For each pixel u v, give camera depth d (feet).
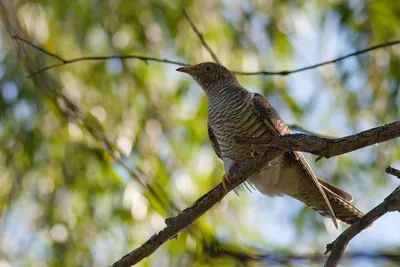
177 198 39.47
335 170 42.52
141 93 42.39
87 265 38.83
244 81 43.29
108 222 39.27
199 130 42.01
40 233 39.42
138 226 38.50
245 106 31.63
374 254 27.35
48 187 39.52
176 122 42.24
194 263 33.60
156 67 43.29
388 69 41.60
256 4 44.78
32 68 34.73
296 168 31.04
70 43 43.88
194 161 41.39
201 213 25.45
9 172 39.55
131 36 43.04
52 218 39.11
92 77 42.57
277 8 44.60
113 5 43.52
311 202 32.30
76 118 37.17
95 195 39.42
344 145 21.11
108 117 41.11
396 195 21.99
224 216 40.47
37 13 42.37
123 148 38.68
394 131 20.80
